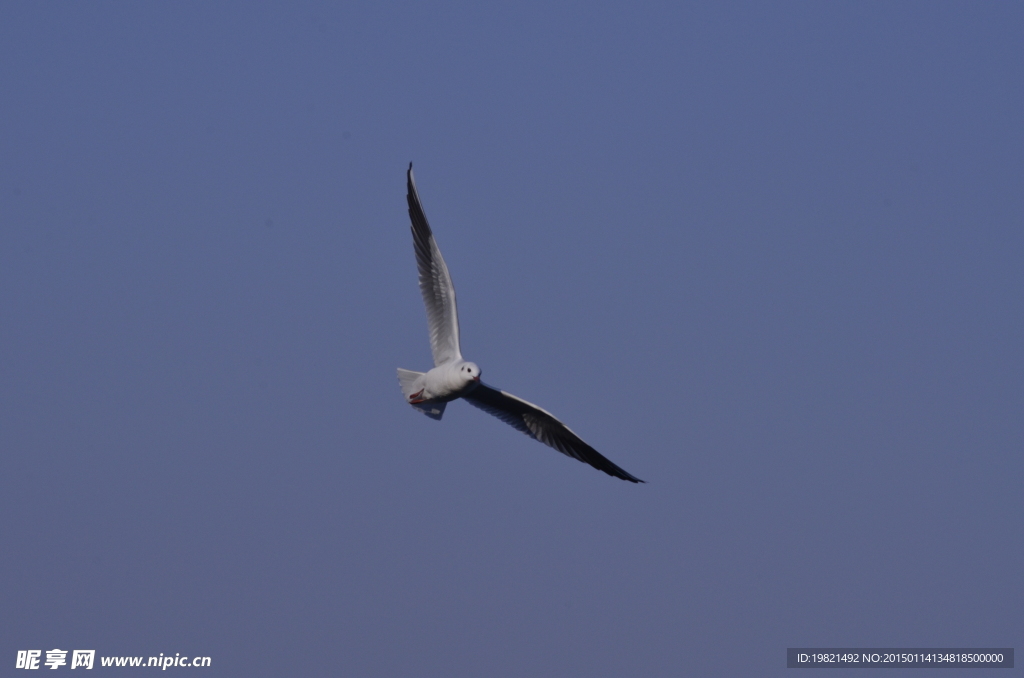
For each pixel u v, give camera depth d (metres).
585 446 17.62
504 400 17.34
